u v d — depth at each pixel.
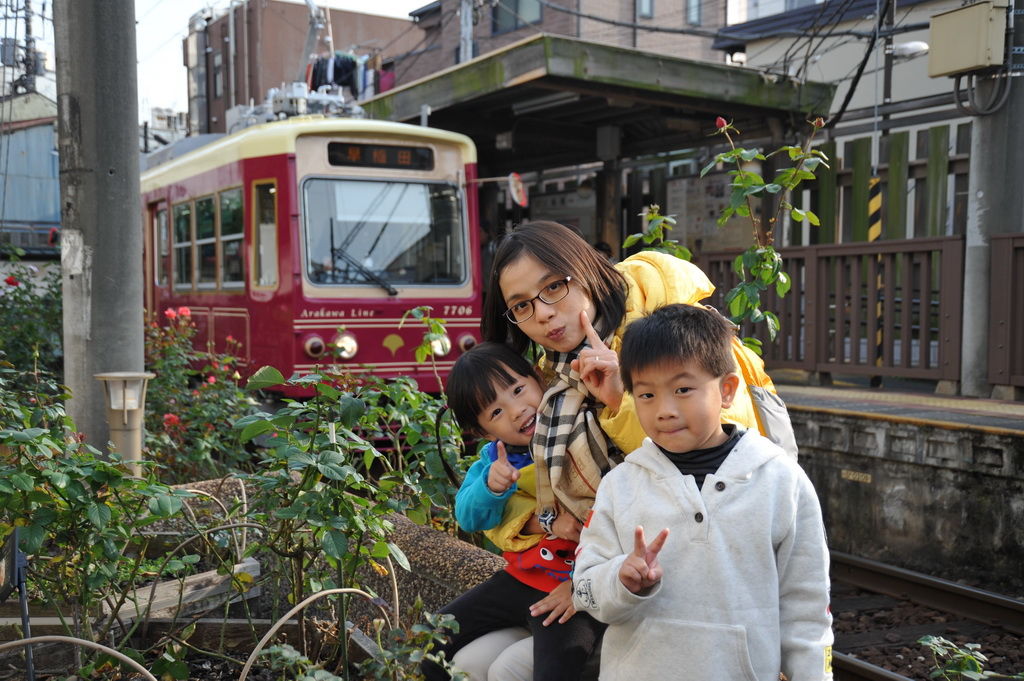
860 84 15.02
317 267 7.60
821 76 15.75
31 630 3.02
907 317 7.75
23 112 23.94
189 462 5.48
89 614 3.17
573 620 2.25
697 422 1.81
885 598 5.39
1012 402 6.84
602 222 12.19
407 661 2.14
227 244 8.48
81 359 4.66
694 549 1.83
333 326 7.61
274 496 2.88
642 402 1.84
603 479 2.02
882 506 6.06
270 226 7.75
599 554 1.95
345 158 7.80
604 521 1.97
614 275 2.29
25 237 24.08
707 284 2.38
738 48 17.44
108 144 4.61
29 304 8.75
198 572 3.75
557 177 16.69
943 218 9.18
